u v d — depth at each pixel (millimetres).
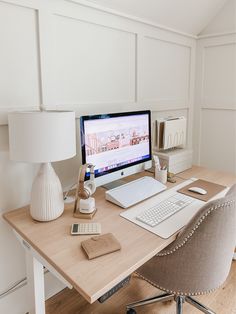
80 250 1035
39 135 1093
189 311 1578
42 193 1217
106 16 1657
